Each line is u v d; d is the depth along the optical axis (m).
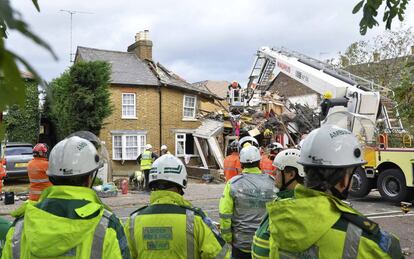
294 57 18.92
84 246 1.99
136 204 13.84
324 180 2.01
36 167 8.05
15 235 2.15
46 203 2.12
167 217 2.96
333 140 2.03
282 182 3.48
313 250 1.82
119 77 26.92
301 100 33.53
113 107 22.48
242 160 4.30
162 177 3.06
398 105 5.03
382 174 13.54
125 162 26.45
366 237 1.81
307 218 1.83
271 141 21.14
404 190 12.94
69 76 20.30
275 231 1.93
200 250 2.97
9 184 19.16
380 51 32.38
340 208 1.87
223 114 24.25
